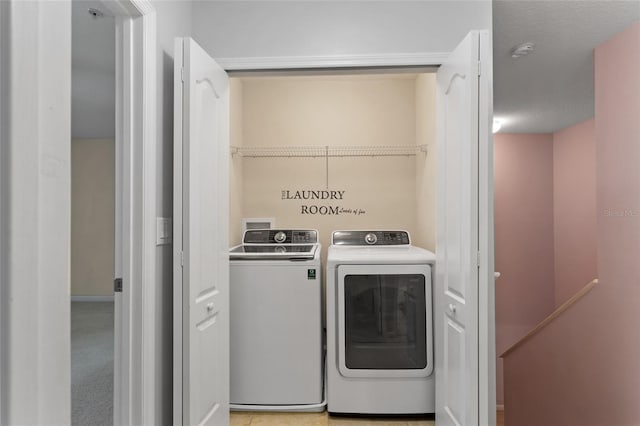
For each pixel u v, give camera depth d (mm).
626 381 2016
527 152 4211
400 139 3229
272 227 3193
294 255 2227
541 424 2654
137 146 1370
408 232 3064
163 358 1524
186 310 1450
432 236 2604
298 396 2201
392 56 1845
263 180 3264
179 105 1457
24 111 582
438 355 1935
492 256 1656
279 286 2217
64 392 668
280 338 2209
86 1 1957
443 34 1837
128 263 1354
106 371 2674
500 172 4211
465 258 1533
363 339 2146
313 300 2209
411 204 3219
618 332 2037
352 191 3248
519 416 2945
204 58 1604
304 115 3262
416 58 1843
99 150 5242
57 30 639
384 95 3240
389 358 2135
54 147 641
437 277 1942
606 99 2152
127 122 1365
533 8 1866
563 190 4043
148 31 1386
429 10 1844
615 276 2074
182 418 1449
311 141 3260
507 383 3156
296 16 1877
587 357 2238
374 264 2146
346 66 1865
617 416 2086
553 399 2508
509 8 1874
